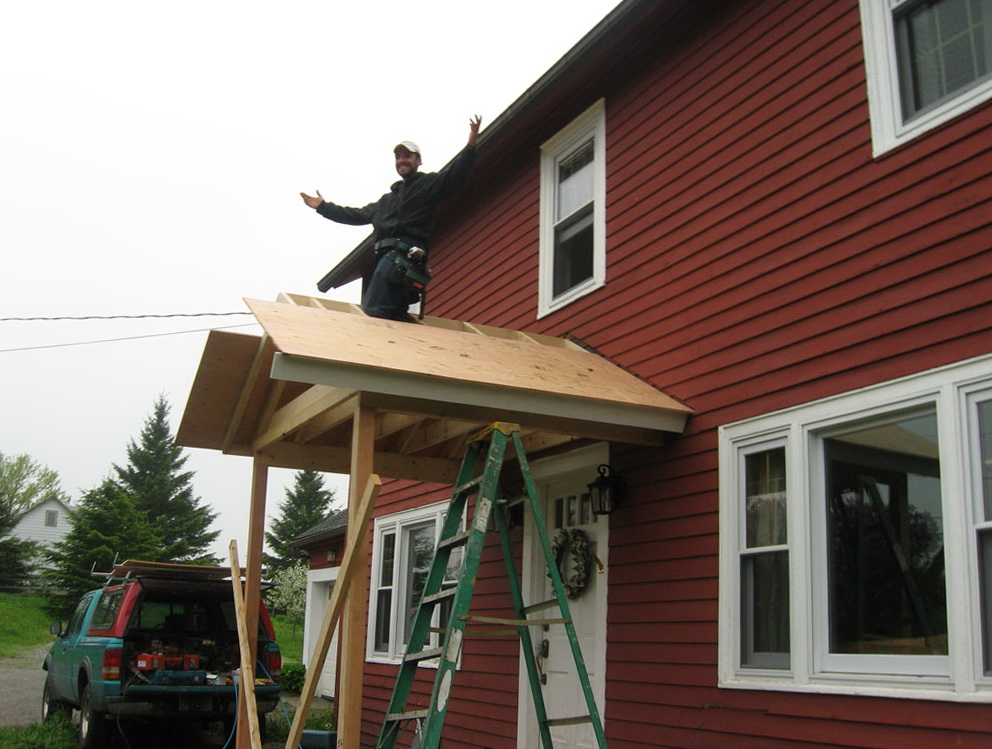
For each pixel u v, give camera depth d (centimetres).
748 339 636
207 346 704
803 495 563
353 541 534
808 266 598
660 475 688
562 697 763
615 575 716
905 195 539
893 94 561
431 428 780
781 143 640
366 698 1110
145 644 984
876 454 531
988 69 516
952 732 450
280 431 732
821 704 521
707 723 600
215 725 1180
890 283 538
